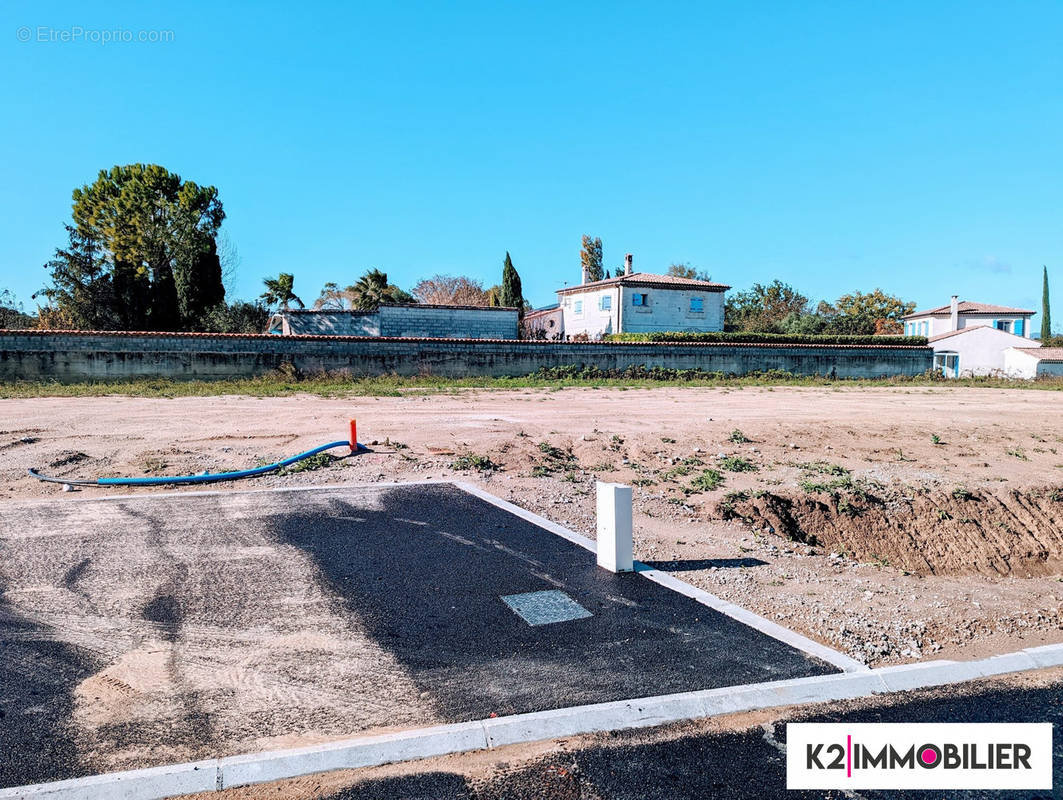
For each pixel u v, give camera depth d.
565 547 7.77
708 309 48.78
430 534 8.17
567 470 12.34
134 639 5.25
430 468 11.84
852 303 74.19
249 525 8.38
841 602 6.59
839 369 41.16
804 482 11.79
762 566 7.69
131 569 6.76
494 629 5.55
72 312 37.75
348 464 11.83
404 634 5.43
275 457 12.15
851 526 10.82
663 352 36.28
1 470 10.73
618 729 4.16
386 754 3.82
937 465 14.33
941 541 11.07
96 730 3.99
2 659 4.87
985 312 59.22
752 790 3.58
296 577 6.66
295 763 3.70
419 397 22.55
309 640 5.29
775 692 4.59
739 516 10.09
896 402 25.75
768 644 5.34
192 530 8.11
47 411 16.64
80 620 5.56
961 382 39.12
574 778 3.66
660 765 3.80
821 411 21.47
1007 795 3.60
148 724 4.07
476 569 6.99
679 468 12.62
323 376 27.48
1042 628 6.23
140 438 13.39
